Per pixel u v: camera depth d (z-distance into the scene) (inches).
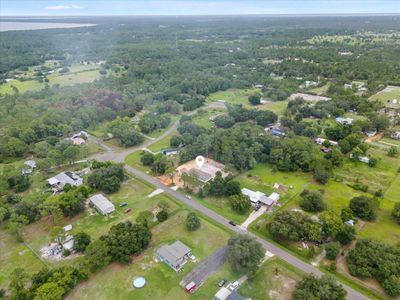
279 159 5064.0
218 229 3659.0
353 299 2731.3
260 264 3125.0
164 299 2768.2
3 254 3361.2
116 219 3882.9
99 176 4517.7
